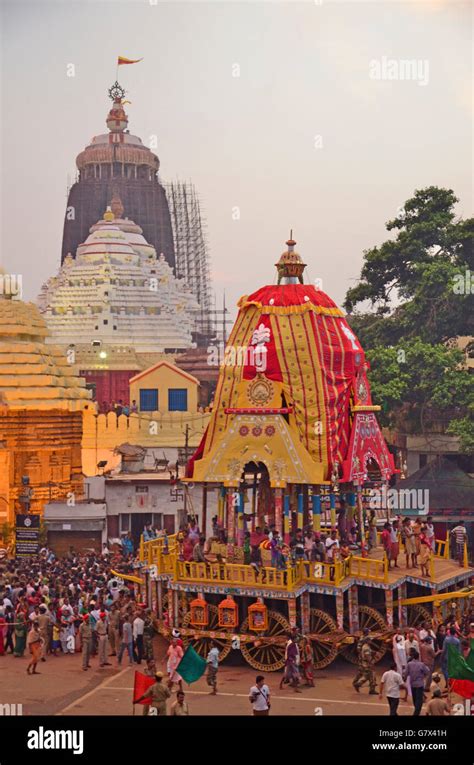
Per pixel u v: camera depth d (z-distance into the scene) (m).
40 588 40.53
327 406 38.25
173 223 145.38
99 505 60.72
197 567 36.69
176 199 145.75
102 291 111.75
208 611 36.62
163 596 39.75
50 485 65.62
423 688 30.47
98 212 130.00
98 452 79.12
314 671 35.62
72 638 38.97
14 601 40.88
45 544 60.41
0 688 33.59
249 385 38.81
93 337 109.44
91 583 43.56
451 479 59.62
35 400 68.00
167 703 31.47
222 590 35.91
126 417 79.62
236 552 38.47
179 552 39.78
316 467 37.59
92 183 130.75
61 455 69.06
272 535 36.66
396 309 73.94
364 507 43.53
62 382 71.50
